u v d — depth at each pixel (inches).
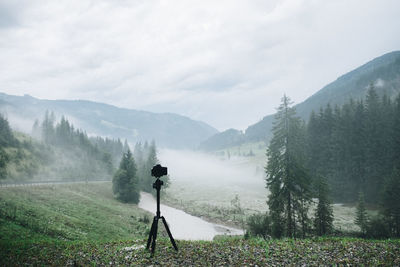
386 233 1282.0
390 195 1449.3
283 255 377.4
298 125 1077.1
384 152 2783.0
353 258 360.5
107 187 3056.1
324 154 3142.2
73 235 973.2
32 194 1695.4
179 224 1996.8
